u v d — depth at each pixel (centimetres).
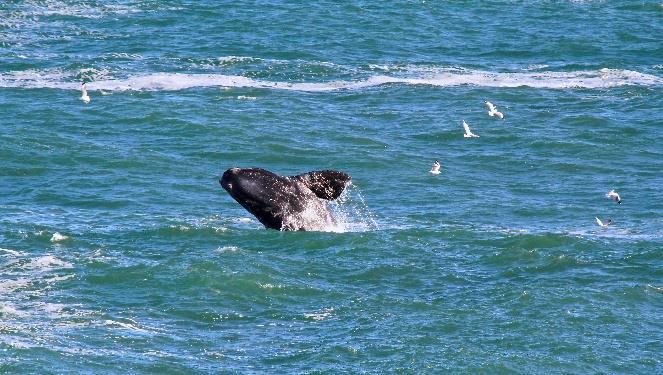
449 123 18700
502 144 17575
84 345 9000
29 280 10406
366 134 17962
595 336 9238
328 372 8612
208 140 17375
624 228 12900
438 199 14500
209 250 11356
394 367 8688
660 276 10662
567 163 16450
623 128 18438
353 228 12531
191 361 8794
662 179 15675
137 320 9562
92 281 10412
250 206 11850
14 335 9112
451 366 8700
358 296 10112
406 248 11456
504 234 12156
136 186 14888
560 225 13138
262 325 9531
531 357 8850
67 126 17950
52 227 12450
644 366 8756
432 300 10038
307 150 17038
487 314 9675
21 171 15488
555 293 10062
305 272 10700
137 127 18075
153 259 11069
